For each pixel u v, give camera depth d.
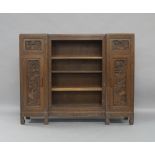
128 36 3.03
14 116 3.37
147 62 3.56
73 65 3.30
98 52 3.30
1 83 3.59
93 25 3.54
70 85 3.32
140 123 3.14
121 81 3.06
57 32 3.55
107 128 2.99
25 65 3.05
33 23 3.55
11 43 3.56
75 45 3.29
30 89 3.07
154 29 3.54
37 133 2.83
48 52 3.06
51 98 3.14
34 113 3.08
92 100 3.34
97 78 3.32
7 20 3.54
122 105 3.08
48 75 3.07
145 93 3.59
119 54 3.04
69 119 3.33
